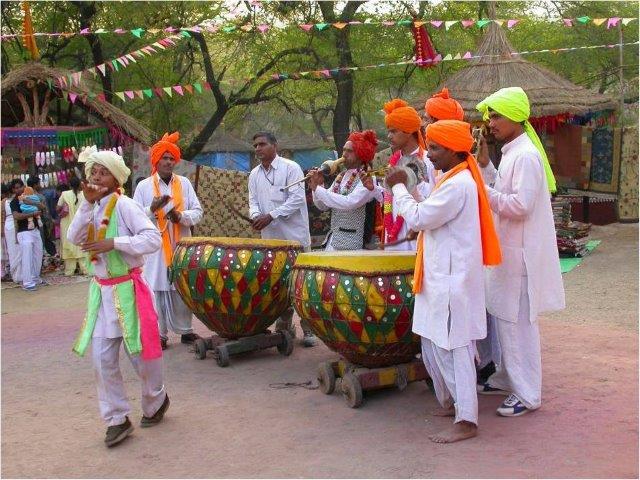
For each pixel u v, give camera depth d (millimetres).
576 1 22547
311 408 5090
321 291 4992
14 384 5973
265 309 6270
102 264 4477
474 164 4391
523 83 13531
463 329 4289
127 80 21938
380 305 4801
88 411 5207
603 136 17234
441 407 4957
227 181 15180
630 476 3727
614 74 24672
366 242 6125
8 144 14516
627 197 17438
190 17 19359
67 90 14438
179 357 6750
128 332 4410
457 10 21906
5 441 4625
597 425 4469
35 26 20344
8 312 9820
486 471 3865
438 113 5129
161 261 7012
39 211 12367
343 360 5379
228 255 6094
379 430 4582
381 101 24578
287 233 7098
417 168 5348
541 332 7066
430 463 4008
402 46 20797
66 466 4191
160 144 7117
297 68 20906
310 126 30125
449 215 4277
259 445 4406
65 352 7105
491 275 4758
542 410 4789
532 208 4590
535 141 4750
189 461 4199
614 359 5977
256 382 5820
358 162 6027
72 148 14984
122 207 4527
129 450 4410
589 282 9969
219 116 20516
